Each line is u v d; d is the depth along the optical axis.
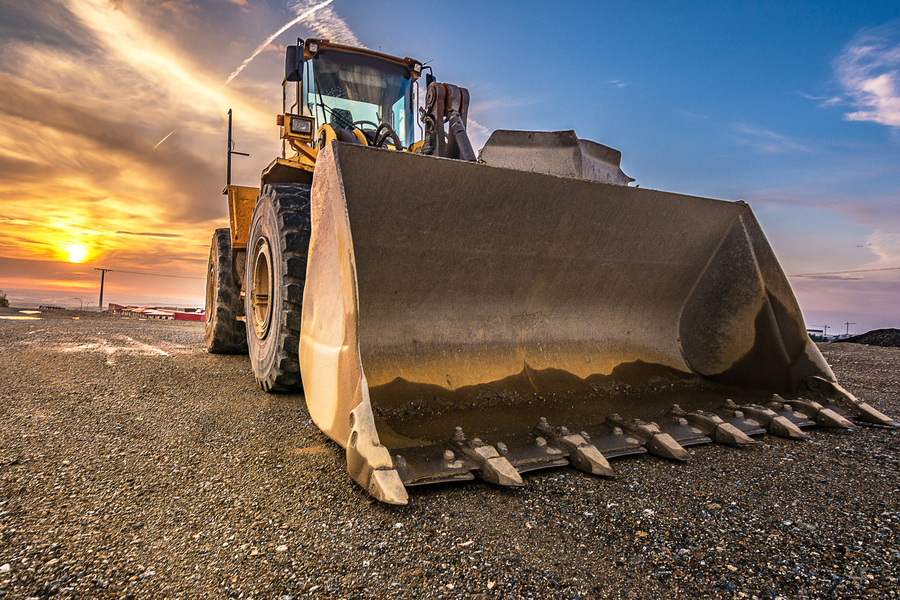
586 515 1.72
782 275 3.23
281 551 1.47
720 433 2.51
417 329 2.81
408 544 1.51
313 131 4.45
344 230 2.11
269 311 3.56
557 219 2.94
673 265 3.50
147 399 3.45
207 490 1.91
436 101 3.69
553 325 3.24
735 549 1.50
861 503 1.83
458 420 2.44
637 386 3.22
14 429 2.64
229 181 5.96
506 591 1.29
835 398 3.02
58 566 1.36
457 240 2.73
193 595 1.25
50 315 14.78
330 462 2.23
